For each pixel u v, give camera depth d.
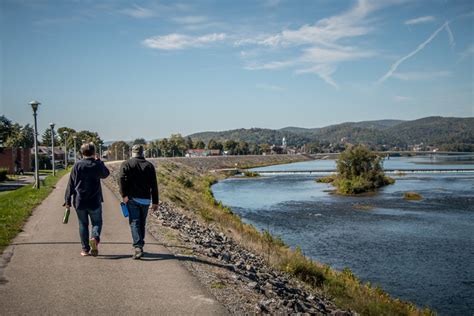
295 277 14.45
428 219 38.59
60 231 11.81
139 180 8.37
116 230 12.34
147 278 7.52
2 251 9.23
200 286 7.34
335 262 23.30
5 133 62.62
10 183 46.19
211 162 150.50
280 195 60.94
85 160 8.37
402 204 49.41
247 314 6.50
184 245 11.31
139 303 6.30
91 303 6.20
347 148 74.94
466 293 18.34
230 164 161.12
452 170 113.25
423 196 57.22
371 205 48.62
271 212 43.16
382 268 22.12
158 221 15.99
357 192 63.56
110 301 6.32
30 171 75.69
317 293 12.94
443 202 50.75
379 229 33.56
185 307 6.25
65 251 9.30
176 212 23.70
